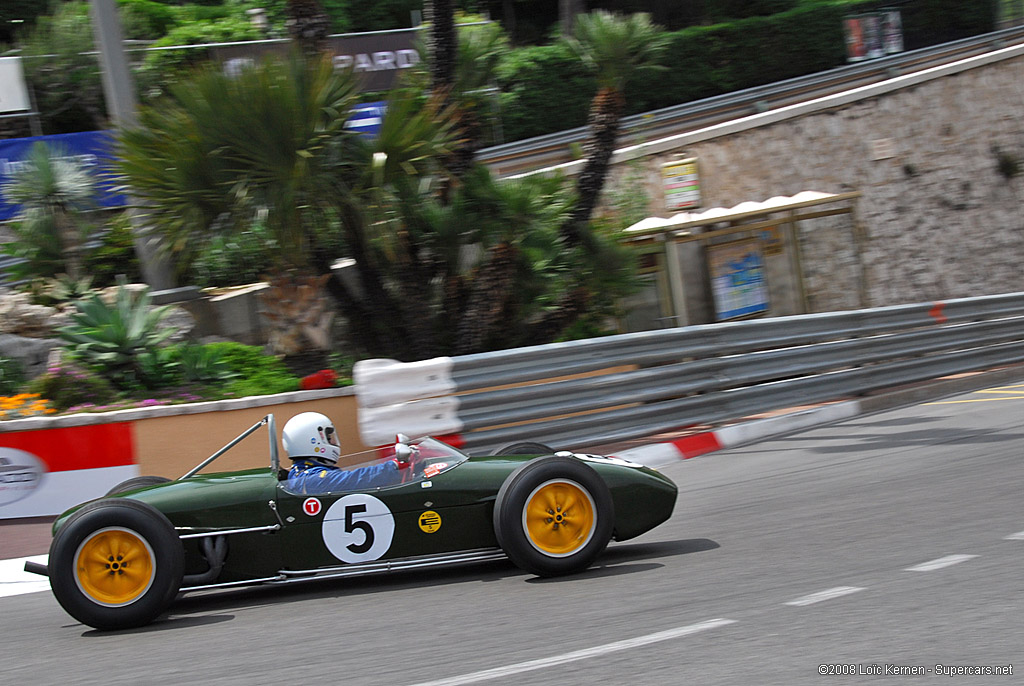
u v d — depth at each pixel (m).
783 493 7.82
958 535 5.77
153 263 12.16
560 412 9.98
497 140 25.19
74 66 18.89
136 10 22.84
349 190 10.48
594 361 10.22
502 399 9.64
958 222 21.41
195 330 12.62
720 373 11.18
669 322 16.17
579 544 5.59
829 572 5.20
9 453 8.91
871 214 20.36
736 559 5.74
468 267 11.57
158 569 5.20
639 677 3.78
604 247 12.24
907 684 3.50
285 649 4.63
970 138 21.55
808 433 10.94
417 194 11.10
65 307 12.49
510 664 4.07
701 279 16.83
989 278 21.78
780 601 4.70
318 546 5.62
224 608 5.67
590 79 27.23
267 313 11.68
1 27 21.88
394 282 11.94
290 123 9.80
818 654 3.88
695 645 4.13
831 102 19.94
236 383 10.66
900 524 6.24
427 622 4.91
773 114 19.30
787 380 11.70
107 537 5.20
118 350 10.48
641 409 10.45
